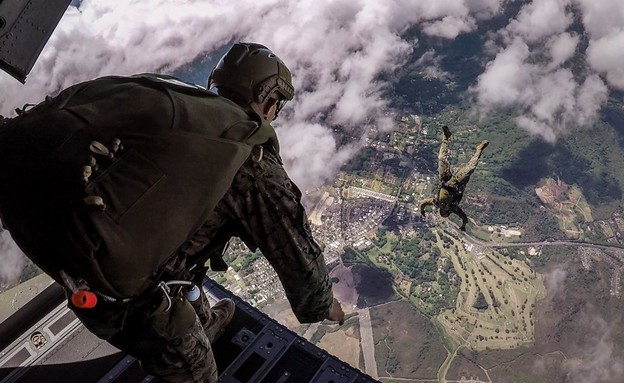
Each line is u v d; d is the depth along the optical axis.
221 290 6.40
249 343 5.79
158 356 3.54
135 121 2.50
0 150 2.45
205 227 2.85
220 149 2.54
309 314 3.34
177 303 3.35
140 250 2.39
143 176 2.37
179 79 3.18
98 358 5.71
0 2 5.05
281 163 2.97
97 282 2.43
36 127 2.47
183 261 3.01
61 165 2.31
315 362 5.67
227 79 3.24
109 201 2.29
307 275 2.97
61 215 2.25
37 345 5.77
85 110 2.52
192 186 2.45
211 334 5.34
